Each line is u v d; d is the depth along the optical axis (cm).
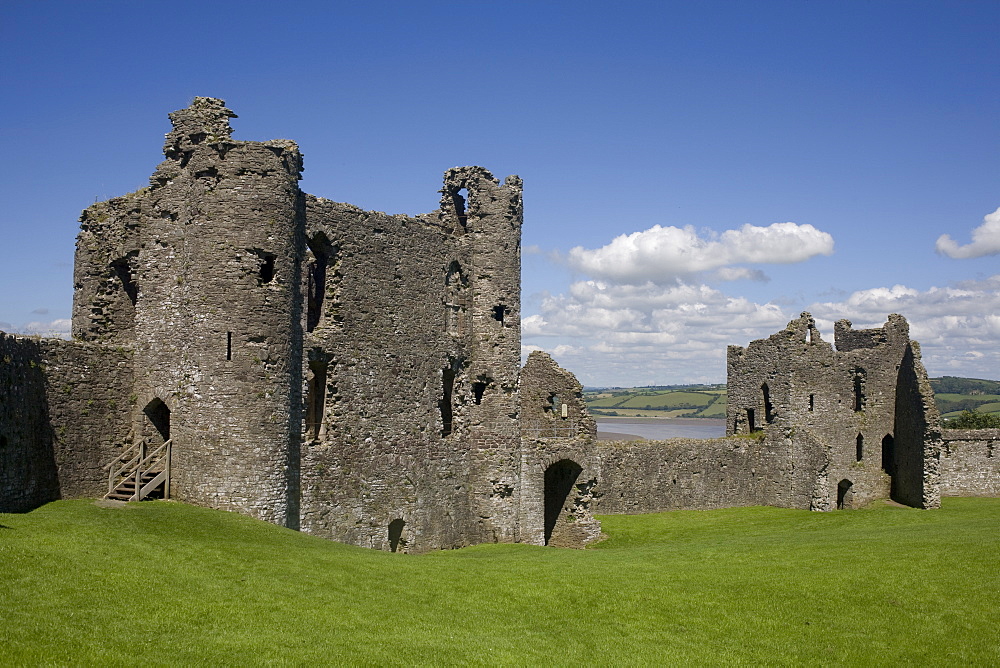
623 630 2194
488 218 4259
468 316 4228
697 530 4691
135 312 3322
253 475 3017
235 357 3042
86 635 1656
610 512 5109
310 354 3338
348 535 3472
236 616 1905
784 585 2520
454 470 4062
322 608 2052
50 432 2875
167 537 2478
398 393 3753
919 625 2195
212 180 3119
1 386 2581
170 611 1866
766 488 5634
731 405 6109
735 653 2070
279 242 3155
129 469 3114
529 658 1936
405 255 3841
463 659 1867
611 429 17325
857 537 3350
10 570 1942
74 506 2722
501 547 3922
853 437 5772
